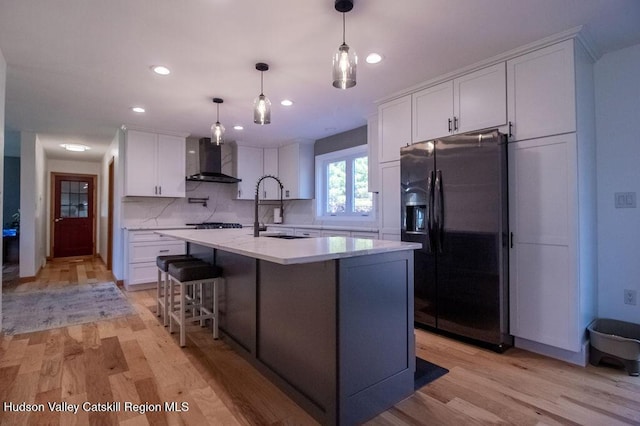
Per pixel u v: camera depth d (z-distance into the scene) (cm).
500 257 254
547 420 173
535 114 250
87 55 262
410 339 201
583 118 246
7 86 322
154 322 326
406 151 316
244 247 192
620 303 260
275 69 289
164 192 491
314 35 236
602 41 247
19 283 503
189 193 552
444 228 285
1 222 285
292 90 338
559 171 238
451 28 228
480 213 263
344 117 436
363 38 240
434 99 313
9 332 296
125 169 470
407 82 318
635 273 255
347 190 520
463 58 271
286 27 226
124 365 234
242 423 171
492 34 236
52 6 201
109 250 616
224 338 280
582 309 236
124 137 479
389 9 207
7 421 170
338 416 164
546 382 212
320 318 176
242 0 197
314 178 575
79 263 701
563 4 203
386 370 187
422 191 301
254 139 562
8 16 211
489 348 260
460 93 293
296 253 161
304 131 511
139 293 442
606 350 228
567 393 199
